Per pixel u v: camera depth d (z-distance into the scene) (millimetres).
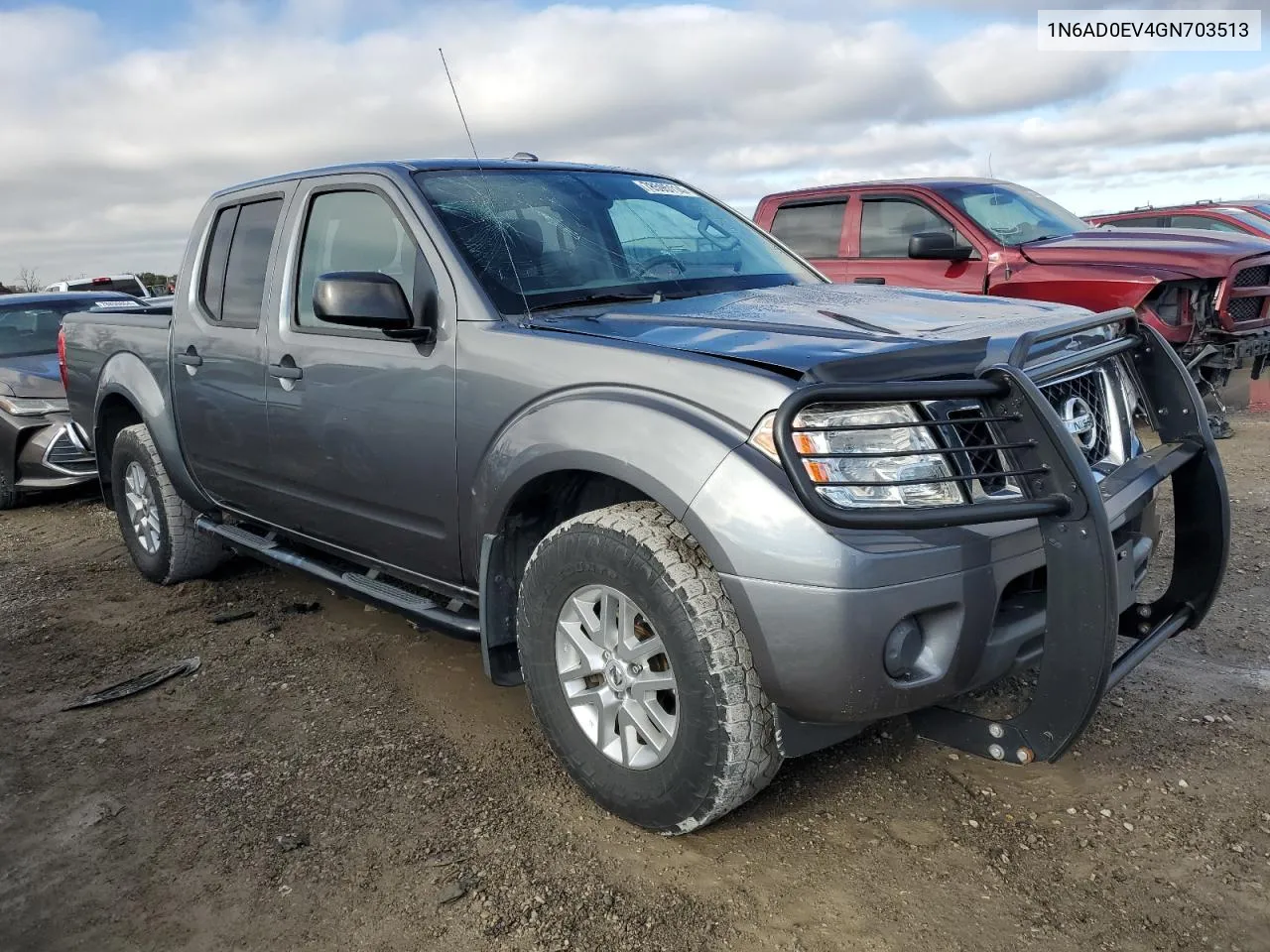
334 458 3580
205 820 2930
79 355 5504
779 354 2447
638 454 2512
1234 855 2516
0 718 3752
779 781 2967
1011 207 8172
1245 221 12453
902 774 2979
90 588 5371
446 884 2557
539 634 2848
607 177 3988
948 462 2367
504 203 3496
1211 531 3061
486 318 3045
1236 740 3068
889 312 2906
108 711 3746
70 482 7695
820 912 2377
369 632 4414
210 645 4367
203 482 4645
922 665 2383
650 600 2508
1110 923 2295
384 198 3486
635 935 2334
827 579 2240
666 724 2602
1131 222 13602
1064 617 2311
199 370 4336
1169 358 3102
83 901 2584
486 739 3334
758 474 2322
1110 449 2965
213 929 2441
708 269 3695
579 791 2969
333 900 2523
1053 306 3070
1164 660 3670
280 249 3924
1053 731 2389
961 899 2400
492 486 2924
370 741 3363
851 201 8461
